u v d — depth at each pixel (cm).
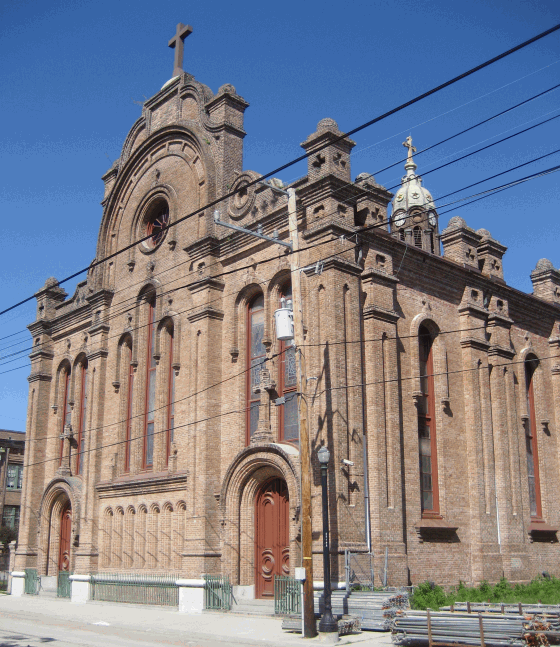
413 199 3909
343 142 2388
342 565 2006
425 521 2348
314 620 1755
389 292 2389
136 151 3344
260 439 2334
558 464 3116
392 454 2244
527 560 2658
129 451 3055
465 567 2470
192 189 2978
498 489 2662
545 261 3444
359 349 2236
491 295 2920
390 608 1859
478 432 2648
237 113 2964
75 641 1792
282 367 2456
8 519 6431
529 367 3152
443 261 2664
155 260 3089
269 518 2377
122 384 3158
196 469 2545
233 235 2681
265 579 2339
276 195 2548
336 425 2102
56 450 3597
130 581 2770
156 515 2780
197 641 1781
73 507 3216
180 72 3338
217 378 2631
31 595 3359
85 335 3538
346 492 2083
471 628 1520
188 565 2459
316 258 2295
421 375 2561
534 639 1475
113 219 3462
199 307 2700
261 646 1667
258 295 2628
